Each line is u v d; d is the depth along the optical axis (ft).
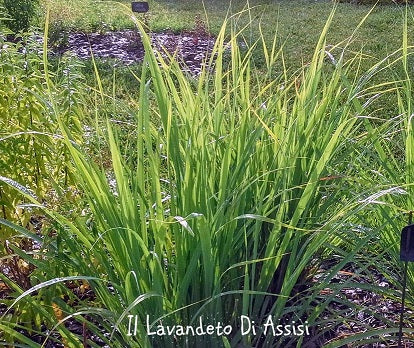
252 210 7.72
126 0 40.81
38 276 8.13
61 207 8.95
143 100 6.88
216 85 8.18
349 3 40.70
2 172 9.69
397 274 9.77
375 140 9.20
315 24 33.63
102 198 7.08
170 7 40.55
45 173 9.81
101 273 8.86
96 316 8.19
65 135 6.92
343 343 7.37
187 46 29.22
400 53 26.32
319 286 7.59
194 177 7.18
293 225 7.37
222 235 7.22
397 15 35.04
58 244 7.73
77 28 32.58
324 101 8.54
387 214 8.38
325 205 8.62
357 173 9.98
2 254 9.65
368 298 9.97
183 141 7.93
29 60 10.41
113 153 6.82
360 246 7.78
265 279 7.49
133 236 6.84
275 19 35.40
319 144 8.60
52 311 8.63
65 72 11.30
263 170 8.10
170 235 7.41
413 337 8.85
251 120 8.21
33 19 30.50
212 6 40.93
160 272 6.72
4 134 9.36
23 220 9.73
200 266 7.21
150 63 7.22
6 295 9.99
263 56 26.40
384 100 19.89
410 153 8.76
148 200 7.38
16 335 7.18
